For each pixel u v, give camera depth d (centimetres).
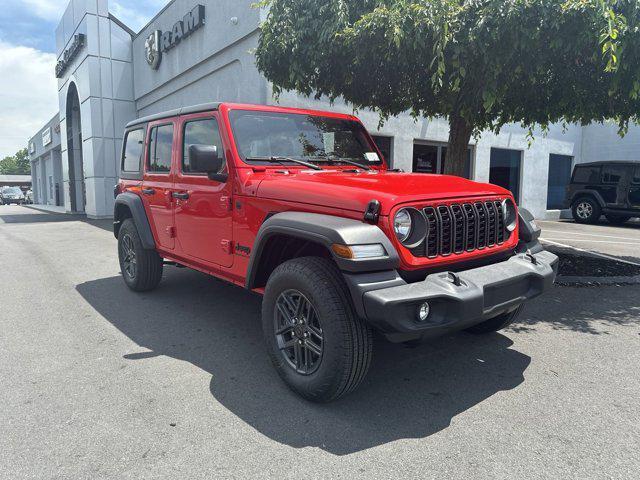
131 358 372
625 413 288
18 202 4372
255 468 233
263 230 316
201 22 1274
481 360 371
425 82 623
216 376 340
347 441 258
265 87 1050
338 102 1154
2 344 404
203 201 403
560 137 1747
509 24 444
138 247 536
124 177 570
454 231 301
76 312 497
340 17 530
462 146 693
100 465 235
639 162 1384
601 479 225
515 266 319
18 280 655
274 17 597
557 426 273
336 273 283
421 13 462
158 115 486
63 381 331
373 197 279
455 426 273
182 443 255
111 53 1812
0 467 233
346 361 274
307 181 325
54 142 3184
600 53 482
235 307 512
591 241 1023
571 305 520
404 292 258
